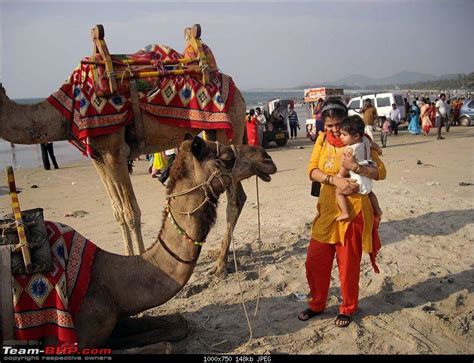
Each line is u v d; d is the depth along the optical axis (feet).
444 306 16.70
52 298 11.64
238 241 24.26
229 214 13.99
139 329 14.73
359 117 14.57
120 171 18.94
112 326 12.66
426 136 81.71
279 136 76.84
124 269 12.92
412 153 57.88
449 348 14.19
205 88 20.12
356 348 14.33
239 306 17.43
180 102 19.66
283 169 49.96
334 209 15.21
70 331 11.51
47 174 59.47
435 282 18.49
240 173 13.28
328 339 14.93
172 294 13.11
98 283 12.56
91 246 12.95
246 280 19.58
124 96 18.72
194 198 12.90
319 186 16.51
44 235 12.15
